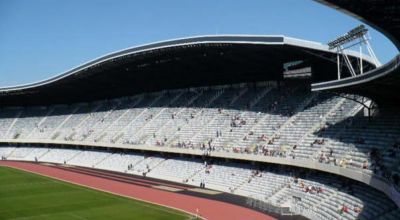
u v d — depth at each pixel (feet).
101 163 298.97
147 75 281.54
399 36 90.07
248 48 198.80
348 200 143.02
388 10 81.05
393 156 130.62
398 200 100.83
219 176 216.95
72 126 354.95
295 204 163.12
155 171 255.09
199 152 233.14
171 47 212.43
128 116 321.32
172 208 168.45
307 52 188.24
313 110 206.49
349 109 188.65
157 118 295.28
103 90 334.85
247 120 235.61
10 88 341.00
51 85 318.45
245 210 163.73
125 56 234.99
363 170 136.46
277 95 242.58
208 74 266.16
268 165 203.51
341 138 169.89
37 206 171.32
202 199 185.26
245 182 201.16
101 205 174.29
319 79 218.38
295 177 182.91
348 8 82.23
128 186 220.02
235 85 277.85
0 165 310.45
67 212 161.89
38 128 375.66
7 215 156.15
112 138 303.68
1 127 394.93
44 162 335.88
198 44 201.98
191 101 292.20
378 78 118.01
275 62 221.46
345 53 177.17
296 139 194.49
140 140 280.72
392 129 148.77
